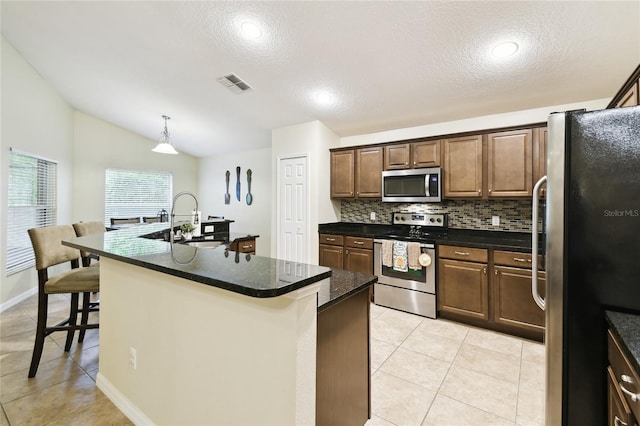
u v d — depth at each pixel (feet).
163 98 13.32
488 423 5.22
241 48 8.71
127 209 19.53
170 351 4.41
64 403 5.56
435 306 9.89
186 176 22.65
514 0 6.02
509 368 6.95
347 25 7.32
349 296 4.17
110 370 5.73
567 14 6.13
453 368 6.95
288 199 13.70
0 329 8.89
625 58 7.16
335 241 12.39
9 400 5.63
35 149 12.92
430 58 8.05
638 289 2.98
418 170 11.02
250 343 3.38
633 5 5.72
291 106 11.75
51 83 14.05
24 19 9.43
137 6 7.81
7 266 11.06
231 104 12.55
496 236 10.53
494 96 9.43
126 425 5.04
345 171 13.12
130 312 5.18
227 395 3.65
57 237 7.03
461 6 6.34
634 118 2.95
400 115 11.47
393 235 11.16
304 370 3.10
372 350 7.80
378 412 5.46
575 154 3.20
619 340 2.62
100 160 18.25
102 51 10.39
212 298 3.78
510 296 8.60
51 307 10.93
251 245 11.82
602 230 3.10
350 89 10.07
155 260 4.14
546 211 3.47
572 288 3.24
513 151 9.37
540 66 7.77
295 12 7.13
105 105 15.75
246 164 20.20
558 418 3.36
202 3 7.32
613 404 2.89
